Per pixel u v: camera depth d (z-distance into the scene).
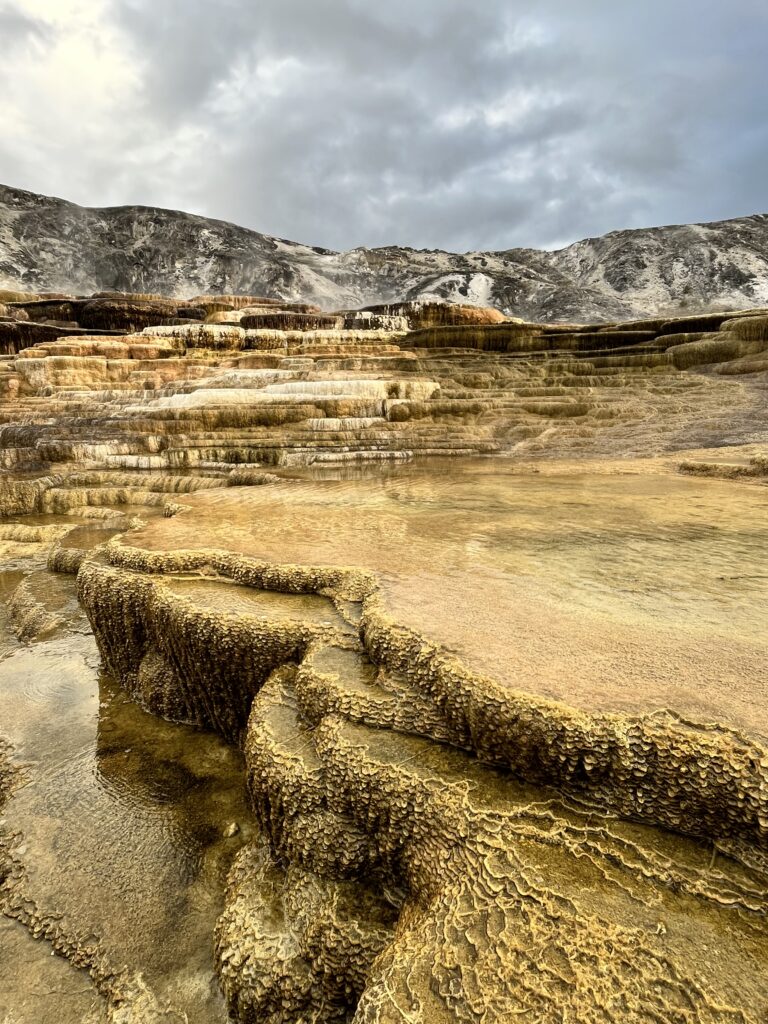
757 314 15.69
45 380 13.66
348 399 11.13
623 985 1.29
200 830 2.65
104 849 2.57
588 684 1.95
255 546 3.92
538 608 2.66
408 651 2.32
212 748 3.22
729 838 1.61
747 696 1.85
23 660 4.21
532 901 1.51
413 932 1.59
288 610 3.09
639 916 1.44
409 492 6.12
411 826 1.90
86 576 3.90
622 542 3.89
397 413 11.05
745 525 4.36
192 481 8.17
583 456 9.15
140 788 2.93
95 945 2.17
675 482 6.57
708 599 2.76
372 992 1.43
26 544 6.68
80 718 3.53
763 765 1.57
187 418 10.74
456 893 1.61
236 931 2.04
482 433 10.42
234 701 3.16
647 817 1.70
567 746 1.78
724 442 9.25
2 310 22.53
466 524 4.49
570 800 1.80
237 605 3.18
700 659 2.11
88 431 10.50
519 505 5.25
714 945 1.36
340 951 1.86
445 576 3.18
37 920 2.28
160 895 2.35
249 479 7.98
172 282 74.25
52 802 2.84
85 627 4.64
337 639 2.75
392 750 2.09
